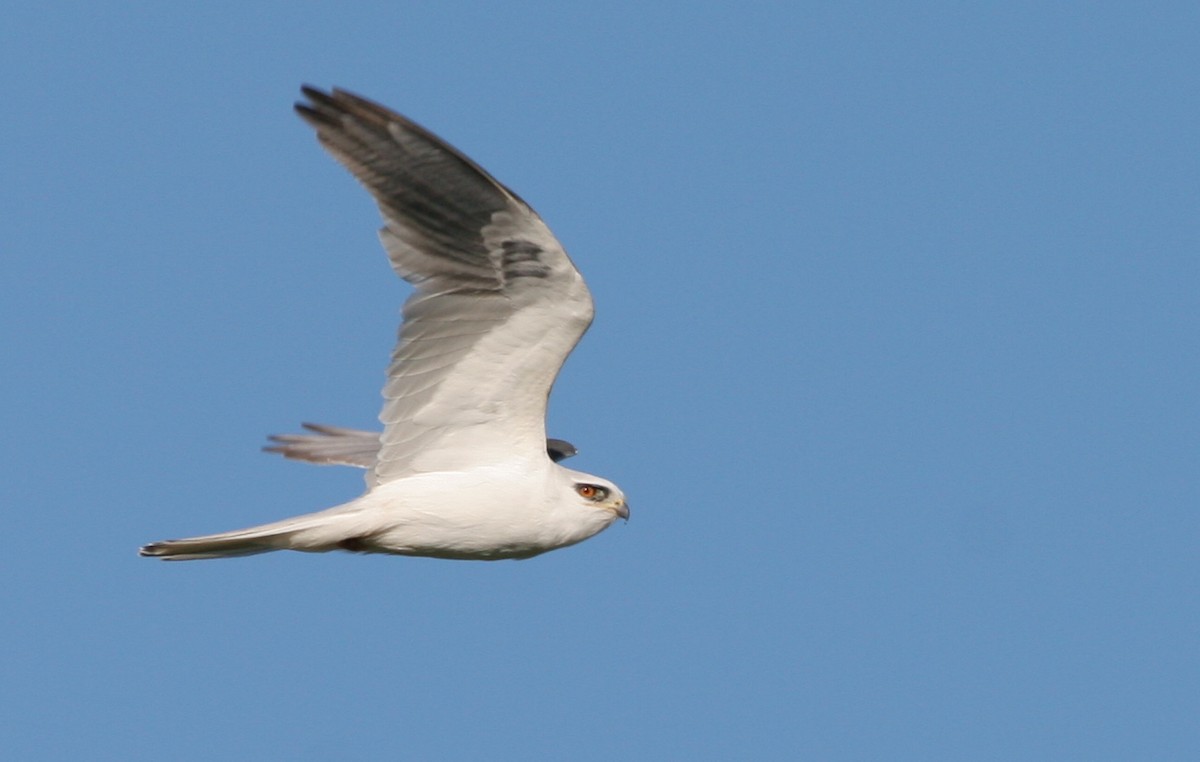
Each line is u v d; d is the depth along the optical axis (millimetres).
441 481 14867
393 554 15125
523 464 14953
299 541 14695
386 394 14703
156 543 14320
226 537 14352
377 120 12898
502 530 14953
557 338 14367
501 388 14688
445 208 13539
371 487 15109
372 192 13367
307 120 12906
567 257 13734
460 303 14195
